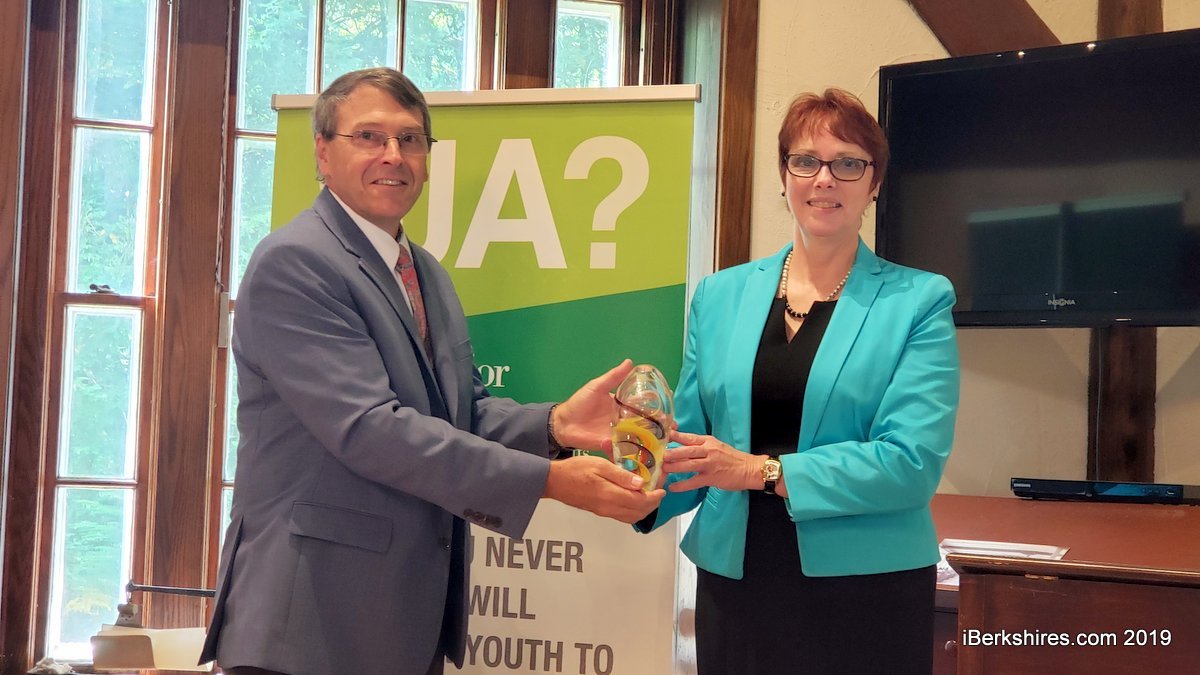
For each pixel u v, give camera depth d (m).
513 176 2.39
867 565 1.66
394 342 1.75
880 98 2.84
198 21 2.96
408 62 3.10
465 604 1.84
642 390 1.70
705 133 2.98
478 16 3.13
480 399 2.08
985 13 2.92
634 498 1.68
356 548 1.68
